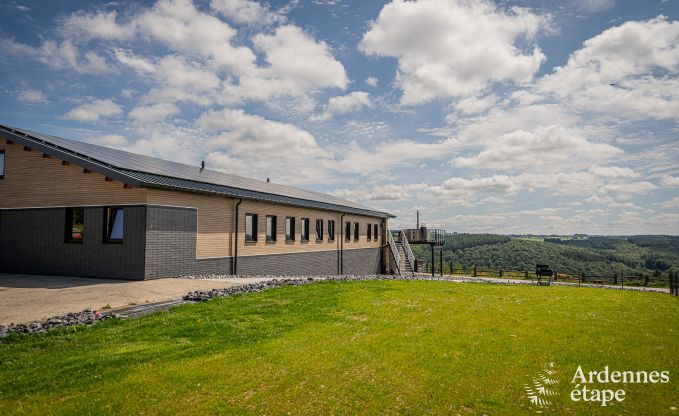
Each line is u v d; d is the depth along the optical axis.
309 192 32.53
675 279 19.20
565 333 7.98
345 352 6.53
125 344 6.84
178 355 6.23
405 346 6.94
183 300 10.66
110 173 14.06
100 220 14.62
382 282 16.16
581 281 29.36
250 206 19.39
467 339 7.42
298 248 23.72
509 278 31.20
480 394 5.09
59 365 5.80
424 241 36.72
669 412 4.68
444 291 14.00
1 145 16.62
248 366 5.81
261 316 9.04
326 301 11.03
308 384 5.30
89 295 10.96
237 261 18.44
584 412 4.68
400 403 4.84
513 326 8.52
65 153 14.97
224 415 4.50
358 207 35.19
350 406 4.76
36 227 15.71
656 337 7.77
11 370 5.65
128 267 14.04
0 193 16.45
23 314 8.74
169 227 14.80
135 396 4.87
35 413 4.48
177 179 16.64
